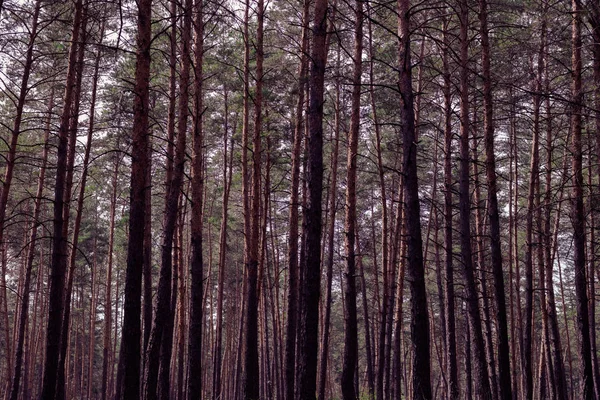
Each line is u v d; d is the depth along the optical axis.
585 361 13.67
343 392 15.15
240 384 40.72
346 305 15.88
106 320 32.69
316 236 11.84
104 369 32.25
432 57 23.16
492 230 16.06
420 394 11.64
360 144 29.50
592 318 25.84
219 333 30.02
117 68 22.73
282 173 32.41
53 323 15.38
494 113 20.97
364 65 22.66
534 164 21.19
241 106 24.61
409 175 12.41
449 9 18.84
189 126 28.88
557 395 21.55
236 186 33.41
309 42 21.52
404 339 44.91
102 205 42.56
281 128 25.45
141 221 11.34
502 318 15.68
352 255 16.25
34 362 39.03
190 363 15.56
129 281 11.04
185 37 16.09
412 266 12.23
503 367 15.44
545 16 13.00
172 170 18.23
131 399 10.68
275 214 36.47
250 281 18.22
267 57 23.77
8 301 47.66
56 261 15.77
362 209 36.53
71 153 20.50
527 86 16.58
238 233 42.00
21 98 17.77
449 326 19.39
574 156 13.88
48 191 35.22
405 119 12.56
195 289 15.97
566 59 16.72
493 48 18.55
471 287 16.31
